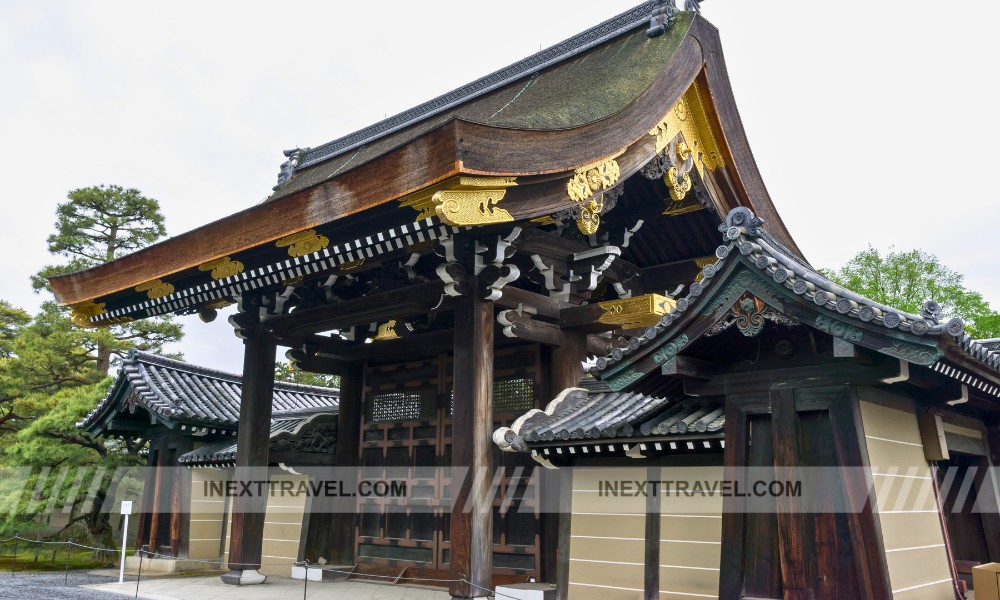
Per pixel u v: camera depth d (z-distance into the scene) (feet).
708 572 29.35
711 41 42.55
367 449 48.57
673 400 29.04
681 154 40.42
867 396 23.63
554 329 40.52
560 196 33.12
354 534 47.75
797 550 22.45
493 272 35.50
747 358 24.93
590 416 33.94
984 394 28.07
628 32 45.93
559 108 37.42
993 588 26.30
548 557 38.24
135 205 110.63
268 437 46.60
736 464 24.13
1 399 85.40
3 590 43.50
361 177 32.76
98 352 98.73
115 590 43.16
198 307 49.96
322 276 45.60
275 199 37.52
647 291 48.39
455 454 34.99
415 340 46.42
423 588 41.88
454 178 29.07
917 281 120.16
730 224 23.56
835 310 21.39
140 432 58.85
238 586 43.47
